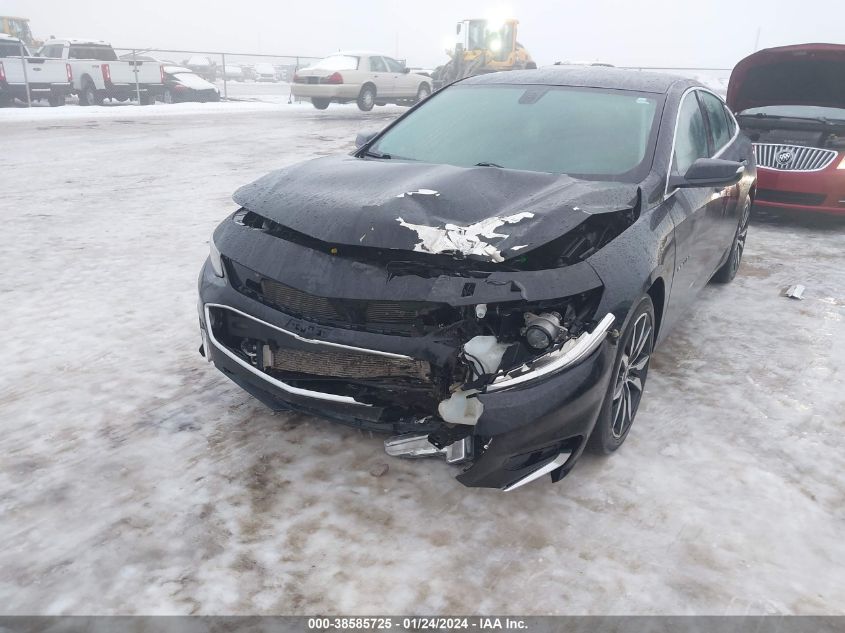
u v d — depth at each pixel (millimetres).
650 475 2756
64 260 5469
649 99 3664
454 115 3766
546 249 2521
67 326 4156
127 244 5961
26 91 19125
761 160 7043
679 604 2117
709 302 4871
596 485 2678
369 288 2396
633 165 3213
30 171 9438
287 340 2535
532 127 3508
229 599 2090
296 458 2814
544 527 2438
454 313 2408
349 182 2932
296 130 14930
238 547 2309
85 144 12141
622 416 2840
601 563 2275
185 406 3227
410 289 2363
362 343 2389
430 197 2660
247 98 28156
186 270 5258
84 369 3600
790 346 4098
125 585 2137
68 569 2197
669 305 3225
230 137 13516
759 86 7516
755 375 3691
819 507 2596
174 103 23391
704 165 3230
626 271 2572
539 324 2314
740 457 2904
